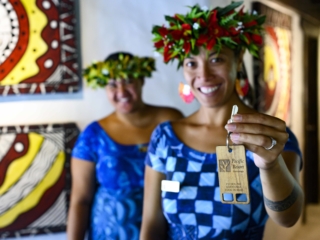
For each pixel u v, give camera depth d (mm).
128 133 1736
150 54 2291
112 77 1709
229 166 885
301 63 3531
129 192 1651
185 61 1197
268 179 906
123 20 2252
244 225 1089
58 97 2168
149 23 2279
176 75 2328
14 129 2096
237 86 1240
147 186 1266
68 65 2133
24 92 2094
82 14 2191
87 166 1737
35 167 2121
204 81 1146
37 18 2090
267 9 2600
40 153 2123
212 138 1165
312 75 4078
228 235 1090
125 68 1697
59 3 2109
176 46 1186
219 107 1190
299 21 3381
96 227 1706
